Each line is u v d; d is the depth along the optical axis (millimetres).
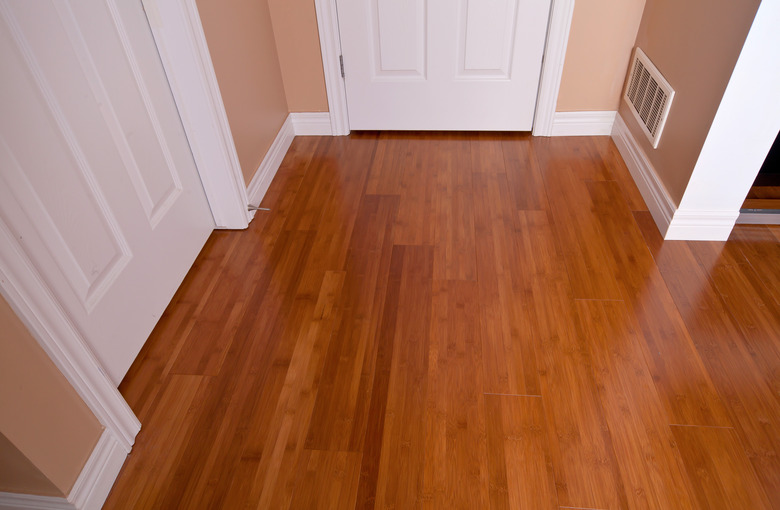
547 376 1506
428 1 2186
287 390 1501
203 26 1688
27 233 1135
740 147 1681
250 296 1789
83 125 1313
